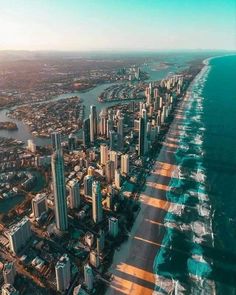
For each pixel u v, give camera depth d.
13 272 169.25
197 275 180.75
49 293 165.00
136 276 179.00
